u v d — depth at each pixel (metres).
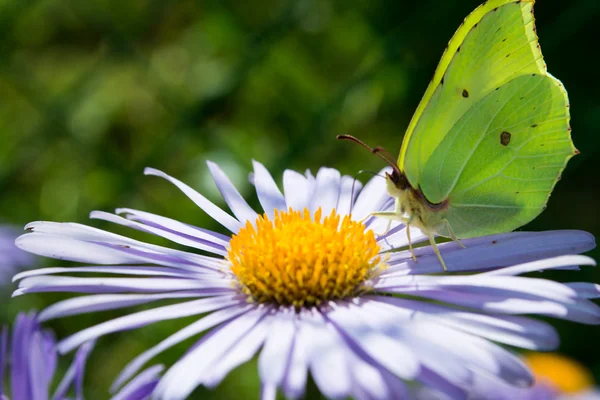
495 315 0.24
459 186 0.26
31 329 0.24
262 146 0.45
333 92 0.47
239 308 0.25
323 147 0.45
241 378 0.38
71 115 0.45
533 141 0.26
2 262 0.37
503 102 0.26
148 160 0.41
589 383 0.34
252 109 0.47
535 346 0.24
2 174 0.44
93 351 0.39
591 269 0.42
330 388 0.22
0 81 0.48
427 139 0.26
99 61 0.43
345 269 0.25
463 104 0.26
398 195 0.26
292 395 0.23
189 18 0.50
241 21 0.48
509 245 0.26
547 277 0.42
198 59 0.49
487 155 0.26
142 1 0.47
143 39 0.50
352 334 0.24
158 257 0.26
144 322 0.24
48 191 0.46
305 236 0.26
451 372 0.23
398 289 0.25
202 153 0.42
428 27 0.42
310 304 0.25
